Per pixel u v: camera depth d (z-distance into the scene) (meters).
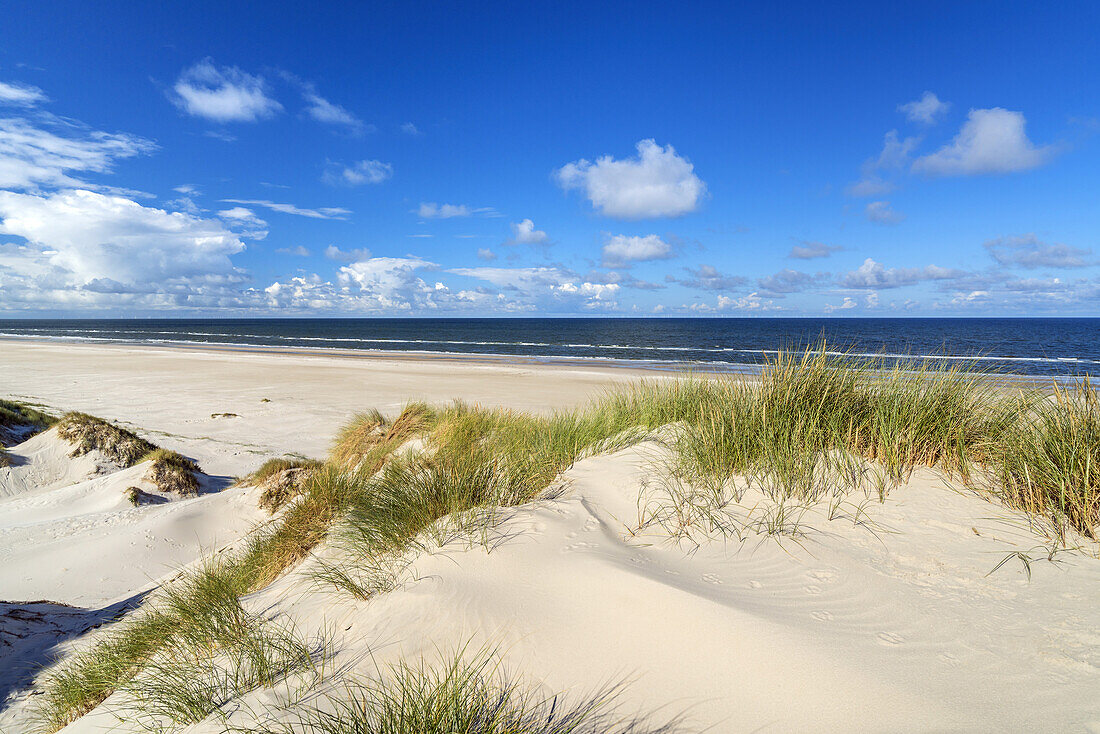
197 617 3.54
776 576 2.71
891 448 3.70
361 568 3.54
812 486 3.59
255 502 9.41
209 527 9.02
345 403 22.39
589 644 2.29
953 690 1.87
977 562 2.67
